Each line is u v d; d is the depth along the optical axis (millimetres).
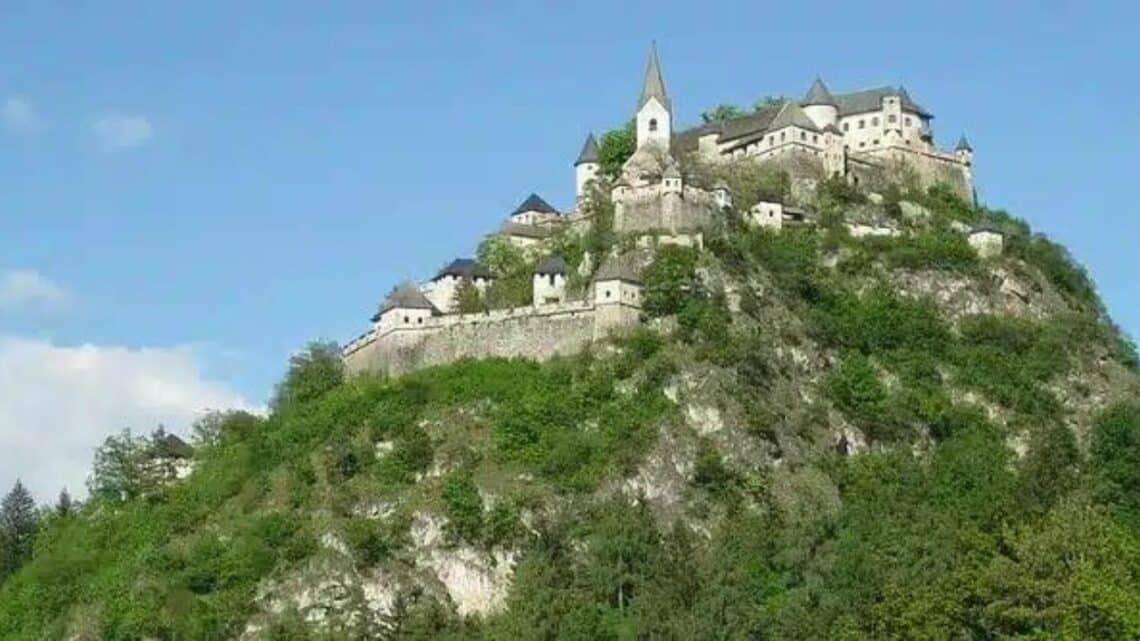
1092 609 165500
